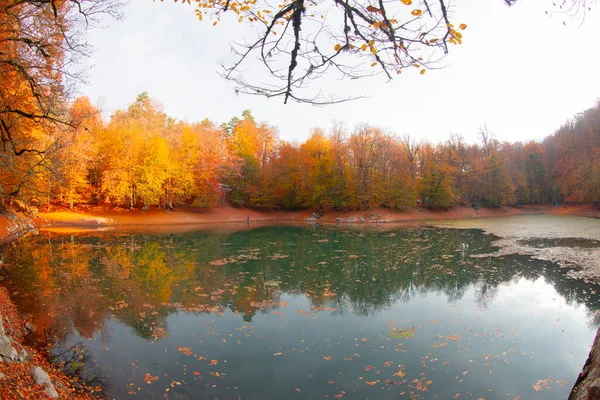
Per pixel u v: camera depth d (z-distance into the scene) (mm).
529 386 6816
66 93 11203
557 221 43062
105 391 6523
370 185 49219
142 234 31609
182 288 14172
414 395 6484
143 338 9164
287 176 54625
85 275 15930
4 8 7906
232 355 8188
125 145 40125
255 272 17297
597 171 45188
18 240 25719
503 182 58750
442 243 26531
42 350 8219
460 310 11586
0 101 11453
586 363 5812
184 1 3945
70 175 32594
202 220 46656
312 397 6410
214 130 55188
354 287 14617
